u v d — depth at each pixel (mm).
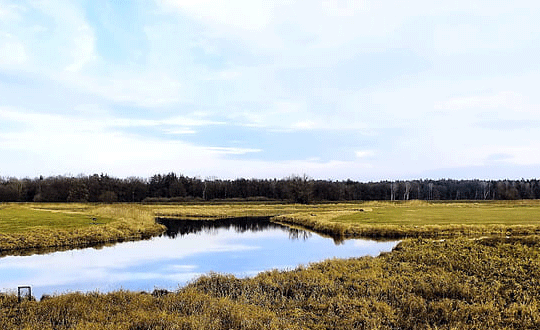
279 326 11094
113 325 10836
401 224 42000
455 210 63062
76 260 27094
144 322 11125
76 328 10484
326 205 96062
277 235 42188
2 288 18625
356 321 11578
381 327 11031
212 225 53844
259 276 18062
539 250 20328
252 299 14180
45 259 27344
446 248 22141
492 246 22484
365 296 14000
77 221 41312
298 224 54844
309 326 11422
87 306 12891
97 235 36188
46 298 14367
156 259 27547
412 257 20328
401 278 15914
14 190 112562
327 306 13109
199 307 12734
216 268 24172
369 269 18078
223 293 15305
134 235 40312
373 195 154625
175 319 11219
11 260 26859
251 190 144000
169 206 91250
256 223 56938
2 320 11367
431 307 12328
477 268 16891
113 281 20812
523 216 48844
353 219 49000
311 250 30703
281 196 138625
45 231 34062
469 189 175000
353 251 29688
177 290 16312
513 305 12086
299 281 16391
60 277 21781
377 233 38906
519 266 16734
